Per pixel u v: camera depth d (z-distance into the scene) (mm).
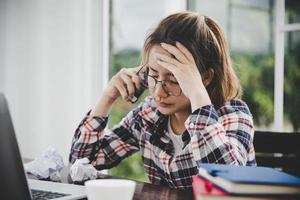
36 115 2662
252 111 2242
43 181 1067
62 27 2578
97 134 1388
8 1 2762
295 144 1350
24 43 2707
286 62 2164
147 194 998
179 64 1127
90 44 2543
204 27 1220
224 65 1268
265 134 1381
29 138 2686
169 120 1323
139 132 1400
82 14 2533
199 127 1065
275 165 1371
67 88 2562
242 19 2281
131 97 1390
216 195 627
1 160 720
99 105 1391
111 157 1431
